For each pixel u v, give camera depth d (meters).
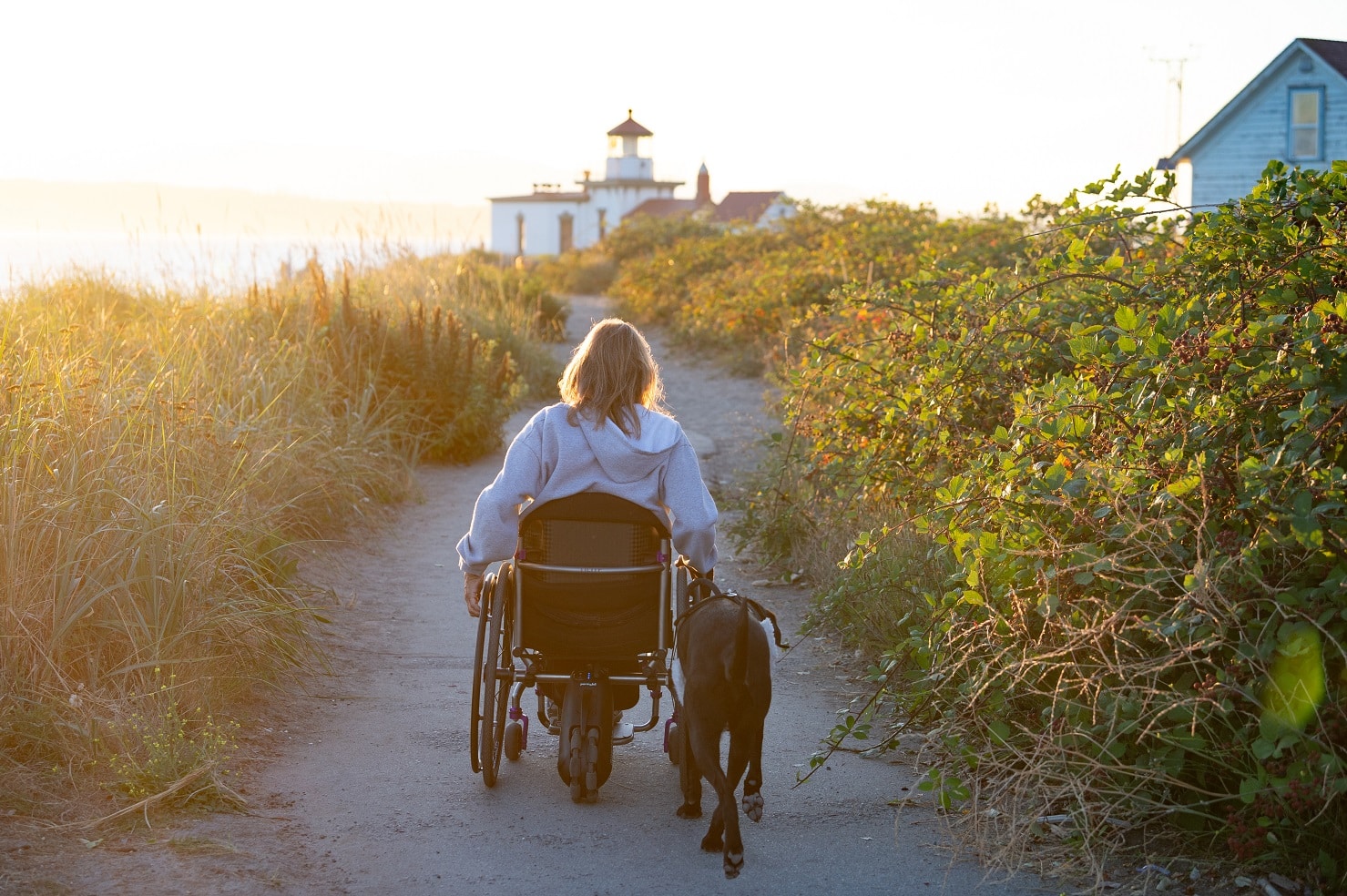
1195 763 4.06
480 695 4.97
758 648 3.87
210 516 6.01
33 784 4.20
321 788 4.62
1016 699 4.74
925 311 8.06
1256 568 3.84
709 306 23.31
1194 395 4.55
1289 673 3.76
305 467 8.53
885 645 6.16
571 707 4.43
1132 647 4.02
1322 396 4.13
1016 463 4.79
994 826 4.32
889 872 4.02
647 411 4.57
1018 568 4.64
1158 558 4.02
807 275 20.47
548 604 4.43
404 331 12.07
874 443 7.85
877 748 4.94
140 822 4.07
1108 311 6.56
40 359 6.60
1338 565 3.85
